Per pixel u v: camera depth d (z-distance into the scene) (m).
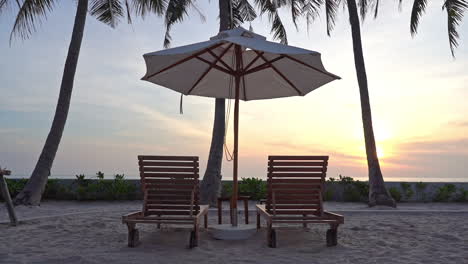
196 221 5.06
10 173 6.90
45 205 11.44
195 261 4.33
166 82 6.84
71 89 11.36
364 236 5.99
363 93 12.04
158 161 5.32
